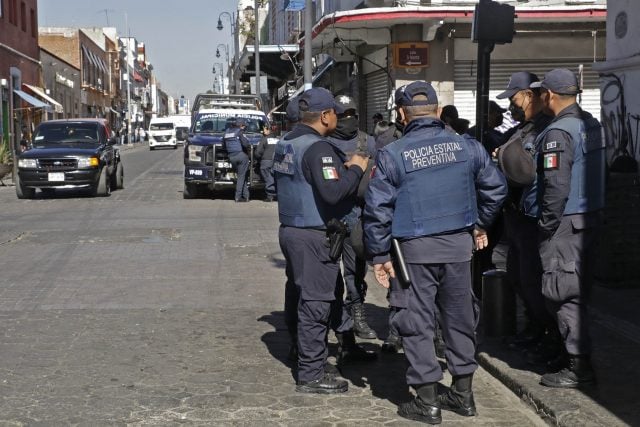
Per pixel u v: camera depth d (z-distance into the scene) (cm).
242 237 1240
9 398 511
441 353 614
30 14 4300
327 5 2606
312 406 503
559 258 504
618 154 1075
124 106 9894
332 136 653
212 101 2298
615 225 786
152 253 1088
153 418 478
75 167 1850
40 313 743
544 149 500
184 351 623
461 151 472
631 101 1041
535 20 1767
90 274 937
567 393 495
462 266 473
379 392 533
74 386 536
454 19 1750
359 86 2241
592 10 1725
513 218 566
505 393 533
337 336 603
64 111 5409
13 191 2192
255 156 1769
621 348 588
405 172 462
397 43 1830
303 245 523
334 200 504
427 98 477
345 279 667
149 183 2388
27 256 1066
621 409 465
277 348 634
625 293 775
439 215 465
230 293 838
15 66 3903
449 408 496
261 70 3619
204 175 1811
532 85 547
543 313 561
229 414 487
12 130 3731
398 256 468
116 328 690
